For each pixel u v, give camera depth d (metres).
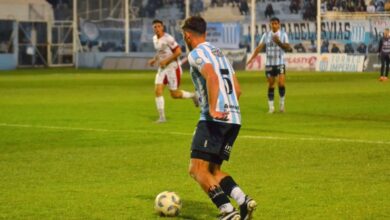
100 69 124.94
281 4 116.88
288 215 20.66
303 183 25.12
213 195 18.86
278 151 32.22
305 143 34.62
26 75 104.19
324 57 113.44
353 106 54.78
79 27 132.75
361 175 26.53
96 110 52.31
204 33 19.39
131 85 80.81
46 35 131.50
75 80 91.12
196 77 19.06
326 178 26.00
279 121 45.12
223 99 18.84
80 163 29.69
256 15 119.00
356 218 20.25
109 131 40.00
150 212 21.12
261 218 20.34
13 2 125.81
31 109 53.31
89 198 23.02
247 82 85.56
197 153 19.03
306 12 114.94
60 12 133.62
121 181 25.84
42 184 25.36
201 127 19.05
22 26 128.50
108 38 130.62
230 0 120.62
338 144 34.22
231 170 27.67
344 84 80.38
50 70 120.88
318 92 68.81
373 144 34.16
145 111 51.62
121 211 21.27
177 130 40.50
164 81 44.41
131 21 128.88
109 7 130.38
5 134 39.09
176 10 125.75
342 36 112.19
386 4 108.94
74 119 46.38
